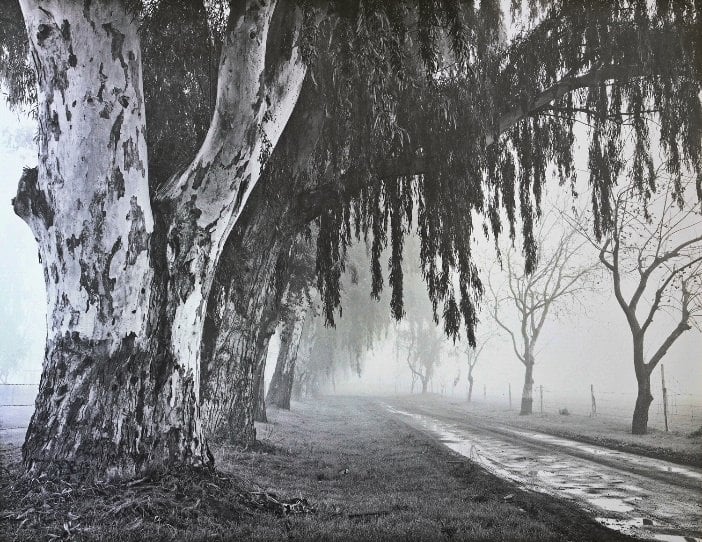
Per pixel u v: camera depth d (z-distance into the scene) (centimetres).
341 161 1280
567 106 1491
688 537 662
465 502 855
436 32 1077
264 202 1276
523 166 1503
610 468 1273
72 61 751
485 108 1279
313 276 2283
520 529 680
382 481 1052
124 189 765
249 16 819
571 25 1329
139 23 834
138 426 760
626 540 648
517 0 1448
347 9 912
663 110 1371
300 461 1239
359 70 976
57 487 683
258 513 724
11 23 1115
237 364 1291
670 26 1284
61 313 756
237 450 1222
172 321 811
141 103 800
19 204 787
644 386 2158
